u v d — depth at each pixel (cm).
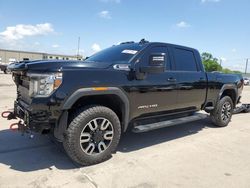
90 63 381
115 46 518
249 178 360
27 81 380
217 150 469
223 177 360
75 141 358
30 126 350
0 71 3506
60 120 353
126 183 334
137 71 421
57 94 337
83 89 356
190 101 535
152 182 339
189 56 547
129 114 422
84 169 370
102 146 390
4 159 396
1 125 575
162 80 464
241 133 591
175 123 493
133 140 514
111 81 387
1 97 1028
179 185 334
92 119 371
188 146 487
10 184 321
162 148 471
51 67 343
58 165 380
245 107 867
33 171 359
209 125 659
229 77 646
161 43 483
